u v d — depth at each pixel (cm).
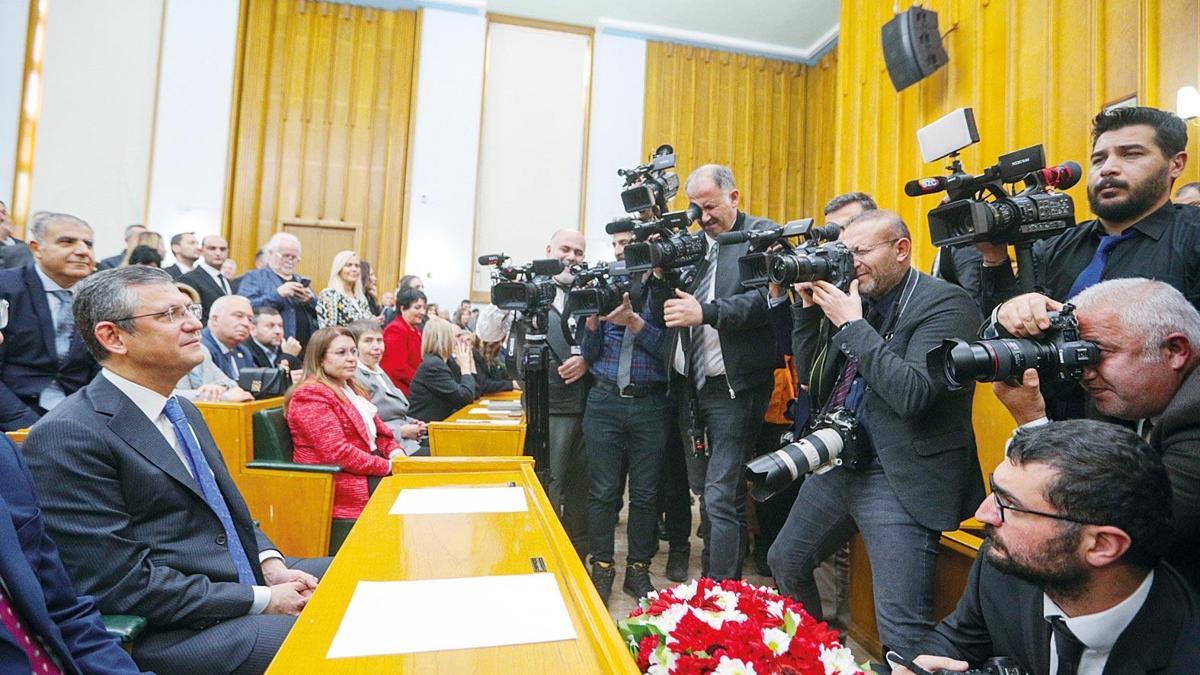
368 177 845
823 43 933
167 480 146
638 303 241
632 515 260
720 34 943
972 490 161
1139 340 105
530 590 99
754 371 223
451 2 858
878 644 222
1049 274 180
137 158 780
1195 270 148
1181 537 99
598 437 259
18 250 377
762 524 302
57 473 134
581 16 902
